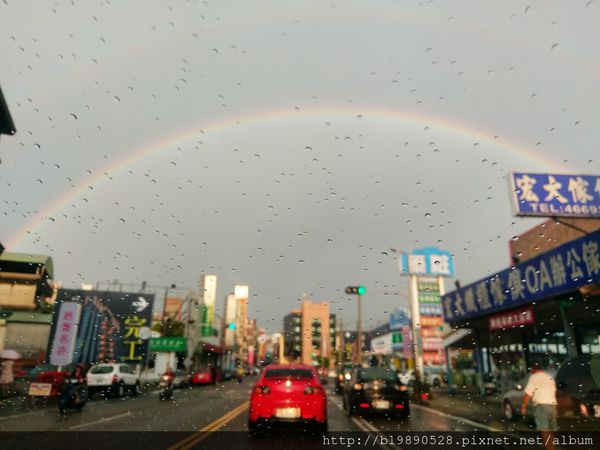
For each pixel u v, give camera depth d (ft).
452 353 99.45
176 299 152.15
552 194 49.06
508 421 33.81
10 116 47.88
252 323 262.67
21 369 77.51
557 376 24.53
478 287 59.47
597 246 36.63
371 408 36.52
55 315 85.40
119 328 111.24
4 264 85.71
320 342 153.99
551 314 51.98
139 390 74.13
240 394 70.23
